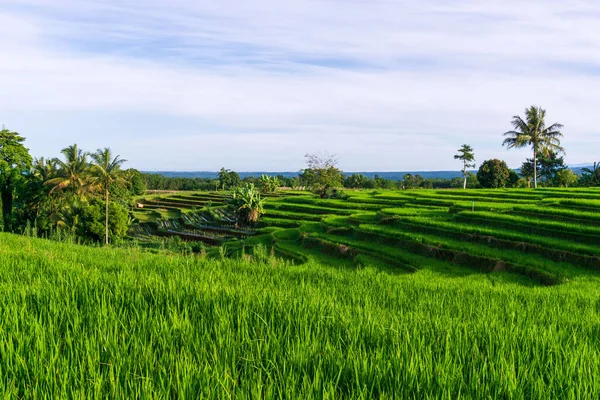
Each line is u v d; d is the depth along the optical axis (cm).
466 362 542
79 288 854
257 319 659
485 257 2552
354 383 466
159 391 417
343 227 4012
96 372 463
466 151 11944
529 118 7656
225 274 1284
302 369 486
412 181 13950
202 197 11338
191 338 573
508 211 3744
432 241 2970
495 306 1057
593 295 1564
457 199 5534
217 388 428
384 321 709
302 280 1210
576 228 2817
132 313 692
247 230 6562
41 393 419
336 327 664
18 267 1189
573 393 438
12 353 511
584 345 627
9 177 5803
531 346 620
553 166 10481
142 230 7612
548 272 2202
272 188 11619
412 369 481
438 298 1135
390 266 2825
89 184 5503
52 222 5312
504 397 451
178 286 898
